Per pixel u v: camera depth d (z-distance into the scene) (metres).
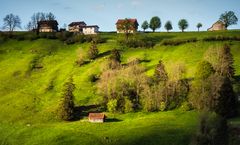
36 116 139.75
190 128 115.19
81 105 145.38
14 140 119.69
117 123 127.12
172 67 149.25
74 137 116.88
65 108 134.75
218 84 127.25
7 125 132.62
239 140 104.06
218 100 125.50
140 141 110.94
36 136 120.69
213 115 106.88
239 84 141.62
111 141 112.75
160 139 110.31
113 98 141.25
